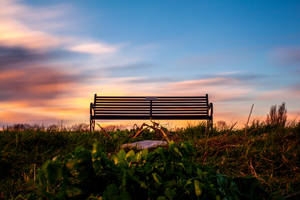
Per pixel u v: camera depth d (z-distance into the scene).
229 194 1.67
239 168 2.88
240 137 3.77
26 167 3.28
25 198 2.07
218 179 1.70
